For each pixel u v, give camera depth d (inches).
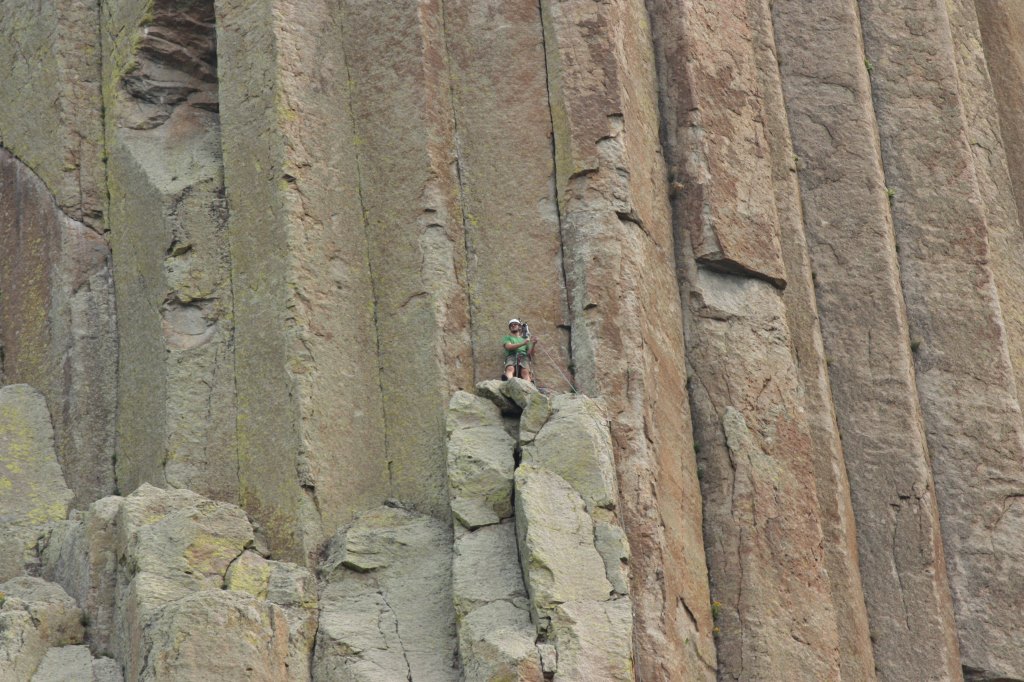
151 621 1962.4
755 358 2361.0
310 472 2171.5
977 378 2566.4
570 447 2095.2
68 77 2464.3
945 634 2396.7
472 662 1975.9
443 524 2169.0
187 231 2329.0
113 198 2422.5
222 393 2266.2
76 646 2028.8
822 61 2657.5
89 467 2325.3
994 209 2741.1
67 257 2401.6
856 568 2396.7
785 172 2546.8
